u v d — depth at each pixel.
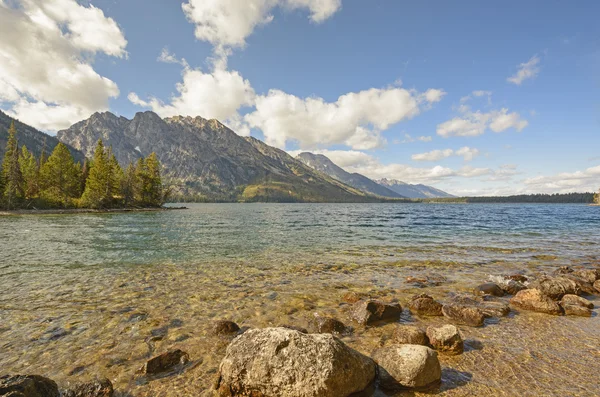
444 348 7.03
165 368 6.30
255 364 5.30
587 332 8.29
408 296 11.49
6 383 4.55
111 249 22.02
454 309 9.34
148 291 11.81
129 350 7.12
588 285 12.67
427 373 5.66
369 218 66.19
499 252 21.58
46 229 35.88
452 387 5.70
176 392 5.55
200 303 10.47
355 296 10.88
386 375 5.76
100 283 12.91
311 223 51.03
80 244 24.22
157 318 9.08
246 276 14.38
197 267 16.30
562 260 18.97
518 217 67.31
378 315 9.05
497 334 8.13
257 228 40.84
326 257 19.41
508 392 5.54
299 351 5.31
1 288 12.04
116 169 104.38
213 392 5.53
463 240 28.06
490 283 12.45
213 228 40.41
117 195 98.06
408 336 7.31
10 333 7.92
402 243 26.08
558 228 40.41
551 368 6.39
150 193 108.88
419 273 15.23
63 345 7.32
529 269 16.42
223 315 9.39
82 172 102.00
